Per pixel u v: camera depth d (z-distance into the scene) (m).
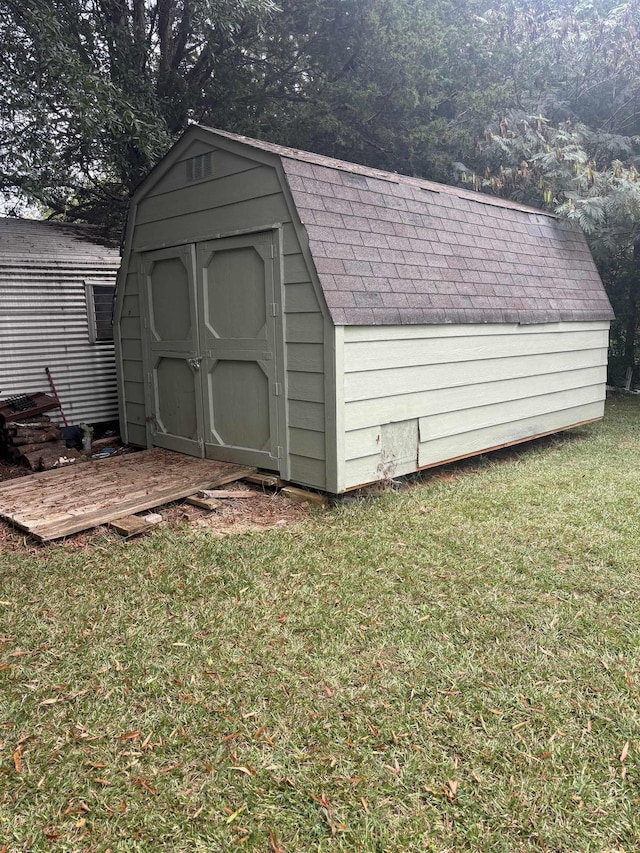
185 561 3.96
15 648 2.99
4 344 7.87
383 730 2.39
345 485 4.91
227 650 2.94
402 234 5.56
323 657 2.88
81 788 2.13
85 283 8.48
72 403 8.57
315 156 5.61
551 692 2.61
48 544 4.23
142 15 11.43
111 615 3.30
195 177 5.67
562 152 10.08
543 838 1.92
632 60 11.29
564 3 14.67
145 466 5.92
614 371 13.25
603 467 6.35
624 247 11.54
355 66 12.44
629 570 3.78
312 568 3.85
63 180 11.52
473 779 2.15
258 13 9.66
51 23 7.52
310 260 4.72
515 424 6.78
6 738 2.38
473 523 4.60
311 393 4.92
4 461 7.50
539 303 6.84
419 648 2.95
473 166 12.14
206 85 11.94
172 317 6.30
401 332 5.19
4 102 8.20
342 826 1.96
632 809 2.03
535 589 3.55
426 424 5.61
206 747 2.32
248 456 5.65
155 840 1.94
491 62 12.38
